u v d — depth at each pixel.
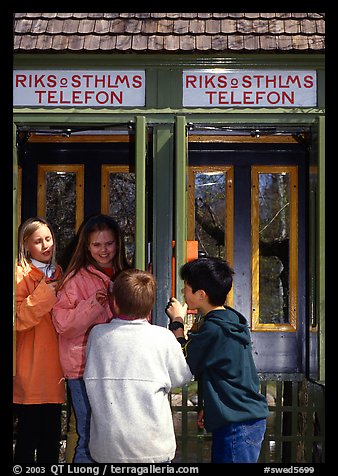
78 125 4.54
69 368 3.86
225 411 3.35
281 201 5.44
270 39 4.47
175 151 4.48
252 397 3.44
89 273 3.99
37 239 4.23
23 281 4.14
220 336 3.40
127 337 3.16
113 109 4.50
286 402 5.36
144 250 4.39
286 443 5.12
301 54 4.45
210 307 3.60
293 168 5.43
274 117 4.48
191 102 4.50
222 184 5.45
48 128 4.66
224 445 3.37
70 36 4.50
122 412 3.08
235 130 4.82
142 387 3.10
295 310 5.39
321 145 4.42
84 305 3.82
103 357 3.15
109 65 4.51
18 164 5.34
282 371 5.37
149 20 4.61
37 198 5.48
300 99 4.49
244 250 5.43
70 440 4.57
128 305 3.18
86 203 5.52
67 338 3.88
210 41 4.46
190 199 5.44
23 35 4.51
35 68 4.51
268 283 5.42
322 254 4.41
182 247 4.43
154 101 4.50
